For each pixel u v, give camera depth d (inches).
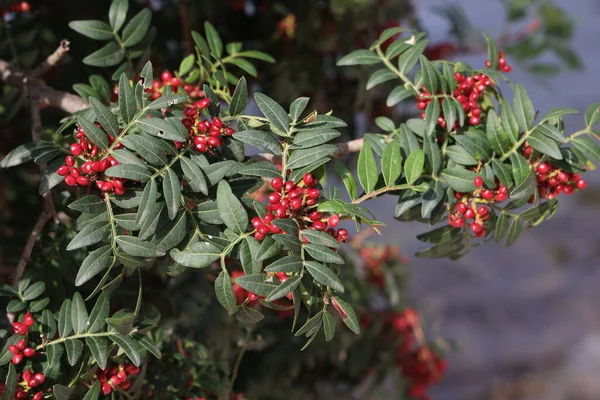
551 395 98.3
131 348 30.9
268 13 43.7
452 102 31.7
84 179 29.4
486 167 31.4
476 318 108.1
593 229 126.4
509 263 119.3
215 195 30.3
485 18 131.6
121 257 30.0
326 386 46.5
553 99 139.4
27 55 39.1
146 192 29.0
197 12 42.8
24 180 43.6
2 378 31.2
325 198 30.1
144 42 35.1
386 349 46.0
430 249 32.5
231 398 38.4
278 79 43.2
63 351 31.4
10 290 31.7
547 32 51.4
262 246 29.1
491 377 100.8
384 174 30.2
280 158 31.7
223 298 29.9
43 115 41.4
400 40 33.8
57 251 33.2
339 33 43.1
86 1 42.7
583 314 110.0
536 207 31.7
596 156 31.5
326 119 30.5
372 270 48.1
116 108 31.9
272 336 41.8
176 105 33.2
